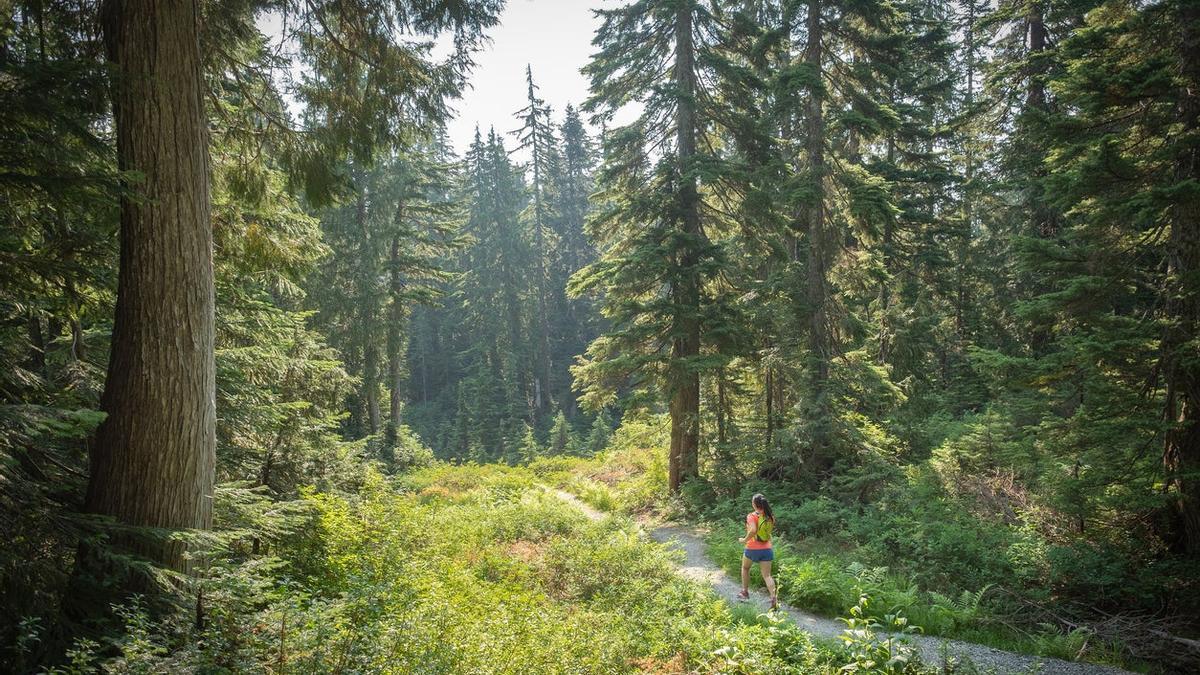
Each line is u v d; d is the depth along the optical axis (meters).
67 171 4.64
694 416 17.31
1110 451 10.45
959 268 23.80
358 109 7.67
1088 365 10.40
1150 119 10.05
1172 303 9.96
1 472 4.66
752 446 17.00
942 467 14.10
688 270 16.75
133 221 5.54
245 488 7.83
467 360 56.97
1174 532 10.19
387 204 28.06
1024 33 19.64
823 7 16.83
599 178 18.64
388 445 26.34
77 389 6.09
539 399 51.09
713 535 14.02
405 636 5.28
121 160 5.50
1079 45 10.63
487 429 46.91
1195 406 9.66
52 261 5.06
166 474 5.50
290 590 7.01
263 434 8.85
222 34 7.08
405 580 7.27
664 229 17.47
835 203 17.38
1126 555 10.12
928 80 25.23
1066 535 11.16
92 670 3.74
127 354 5.49
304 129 7.64
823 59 17.86
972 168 22.81
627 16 17.55
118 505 5.36
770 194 16.62
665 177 17.61
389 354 28.66
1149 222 10.34
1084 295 10.45
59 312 5.96
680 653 7.23
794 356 16.25
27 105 4.39
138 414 5.44
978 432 15.08
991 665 7.58
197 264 5.81
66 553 5.14
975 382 22.69
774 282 17.12
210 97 7.28
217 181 7.73
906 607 9.06
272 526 7.01
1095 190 10.23
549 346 50.88
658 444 21.56
